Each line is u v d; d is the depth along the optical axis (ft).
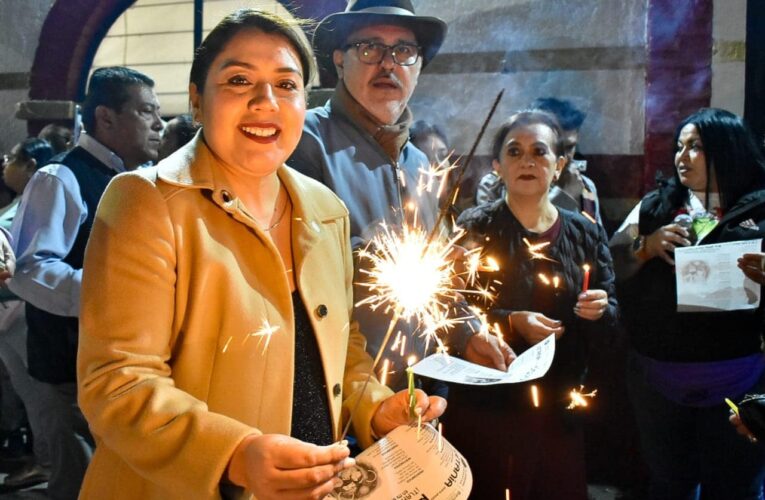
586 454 14.07
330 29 8.79
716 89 14.88
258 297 5.23
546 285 9.66
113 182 5.16
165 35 19.24
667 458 10.85
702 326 10.30
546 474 9.61
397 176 8.63
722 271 9.90
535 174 9.64
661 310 10.63
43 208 10.46
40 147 15.35
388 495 4.90
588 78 15.42
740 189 10.53
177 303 5.06
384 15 8.45
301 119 5.45
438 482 5.04
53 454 11.12
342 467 4.48
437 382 9.33
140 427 4.60
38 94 19.03
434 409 5.65
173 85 19.35
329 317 5.67
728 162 10.49
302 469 4.33
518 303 9.63
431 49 9.34
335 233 6.09
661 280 10.77
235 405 5.09
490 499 9.43
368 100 8.53
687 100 15.01
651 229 11.21
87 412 4.80
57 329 10.61
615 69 15.29
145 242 4.92
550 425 9.58
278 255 5.37
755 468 10.03
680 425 10.61
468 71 15.94
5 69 19.12
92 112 11.02
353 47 8.55
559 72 15.55
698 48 14.89
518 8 15.64
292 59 5.44
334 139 8.45
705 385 10.28
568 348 9.68
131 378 4.73
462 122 16.03
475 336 8.69
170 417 4.62
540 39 15.60
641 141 15.26
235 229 5.32
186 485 4.51
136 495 5.15
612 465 13.99
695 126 10.74
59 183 10.55
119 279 4.87
